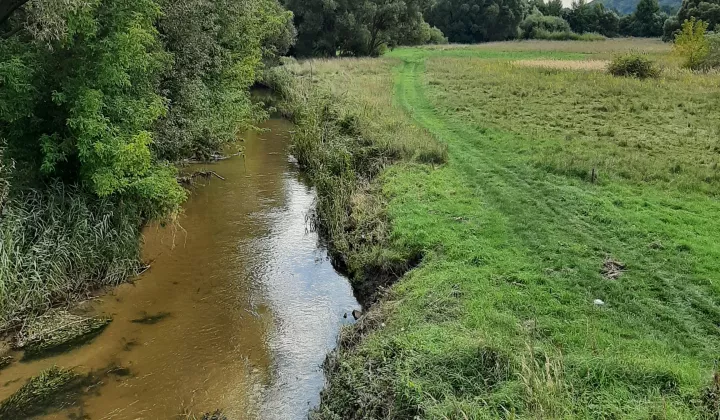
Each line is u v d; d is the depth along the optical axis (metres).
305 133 20.67
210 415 7.72
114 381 8.40
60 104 10.14
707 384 6.49
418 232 11.67
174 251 12.83
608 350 7.39
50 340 9.29
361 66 40.66
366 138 18.53
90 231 10.72
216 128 18.72
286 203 16.33
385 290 10.41
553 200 12.87
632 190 13.04
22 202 10.10
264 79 37.75
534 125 19.91
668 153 15.77
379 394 7.15
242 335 9.68
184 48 16.03
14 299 9.33
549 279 9.52
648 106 22.05
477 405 6.49
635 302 8.70
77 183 11.09
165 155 15.81
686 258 9.81
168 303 10.62
